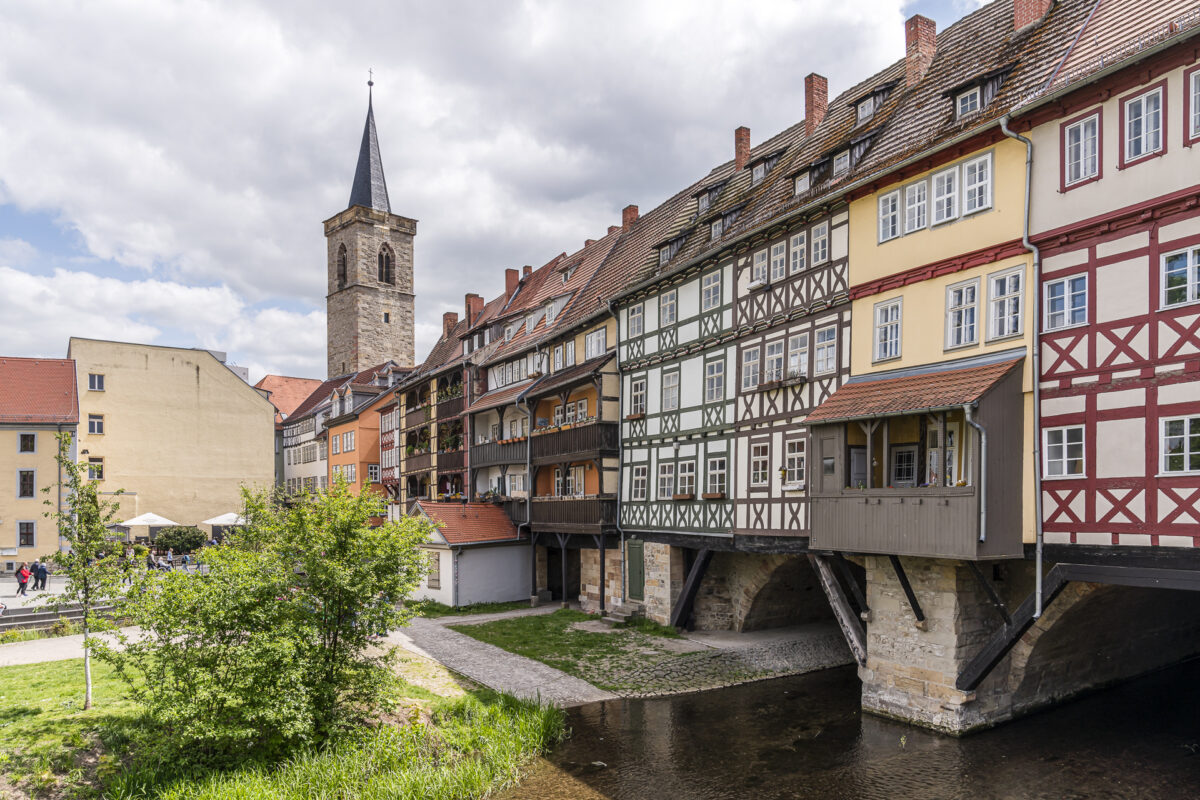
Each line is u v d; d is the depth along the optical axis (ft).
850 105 62.28
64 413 116.26
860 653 51.26
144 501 136.46
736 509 61.67
